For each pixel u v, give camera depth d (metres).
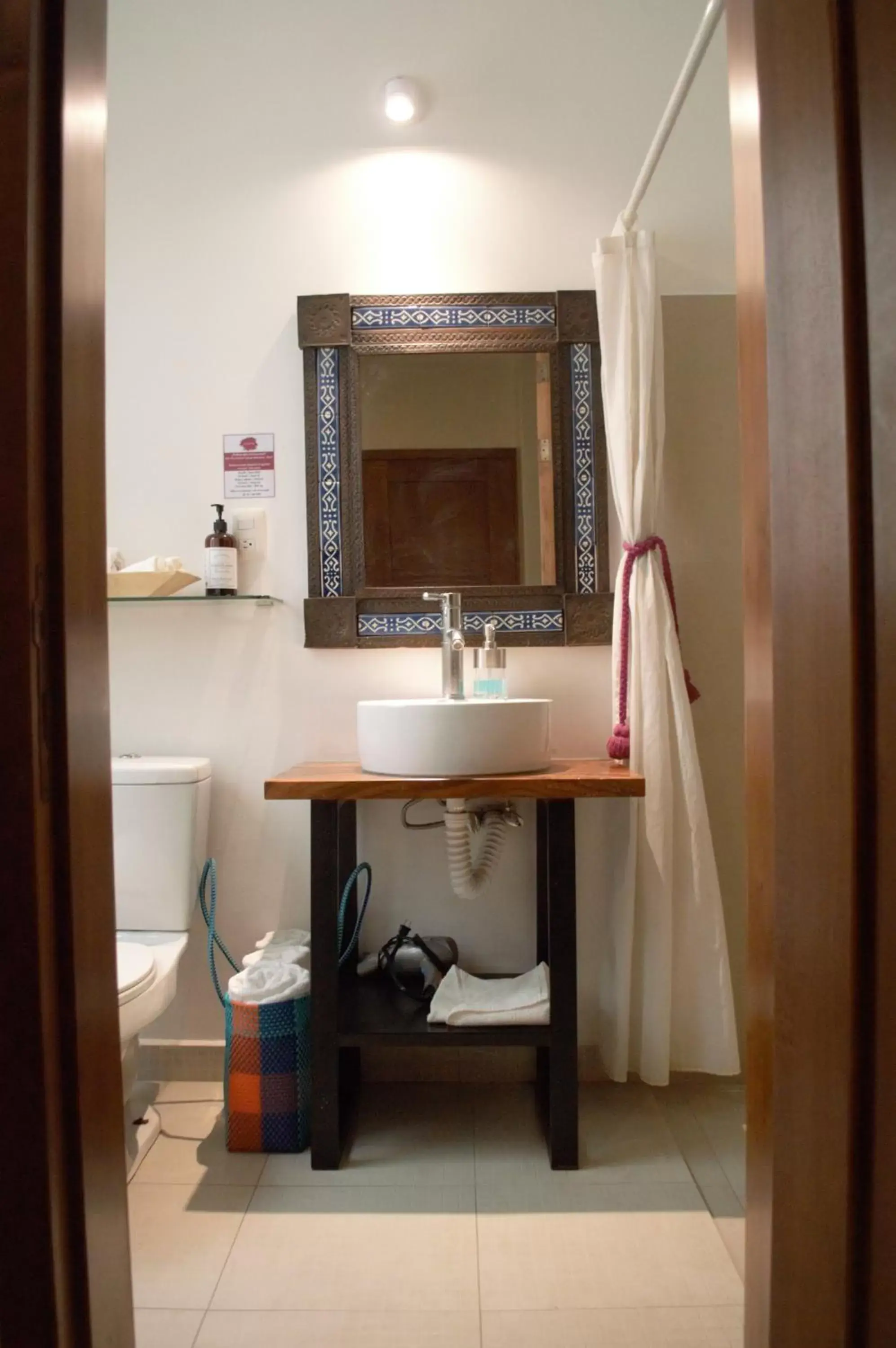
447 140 2.04
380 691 2.05
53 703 0.60
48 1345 0.58
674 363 2.05
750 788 0.78
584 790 1.60
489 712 1.66
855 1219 0.59
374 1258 1.41
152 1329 1.26
